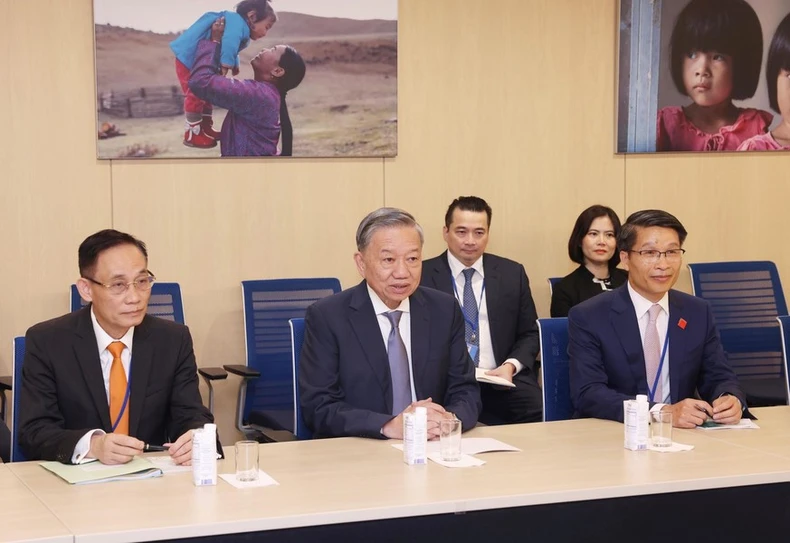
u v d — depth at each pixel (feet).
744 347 16.25
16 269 14.80
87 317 9.49
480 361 14.92
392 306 10.23
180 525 6.58
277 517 6.77
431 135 16.47
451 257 15.19
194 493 7.40
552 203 17.10
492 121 16.72
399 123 16.30
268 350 14.65
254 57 15.42
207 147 15.35
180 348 9.73
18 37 14.58
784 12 17.53
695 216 17.74
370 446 9.00
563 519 7.50
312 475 7.94
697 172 17.70
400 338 10.18
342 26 15.76
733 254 17.97
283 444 9.09
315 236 16.07
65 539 6.34
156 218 15.34
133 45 14.90
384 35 15.96
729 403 9.96
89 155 15.02
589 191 17.24
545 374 11.24
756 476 7.98
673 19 17.11
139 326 9.59
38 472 8.11
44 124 14.79
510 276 15.23
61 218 14.96
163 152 15.17
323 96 15.78
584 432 9.61
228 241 15.69
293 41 15.57
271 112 15.57
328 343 10.12
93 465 8.18
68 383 9.22
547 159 17.03
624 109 17.12
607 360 10.76
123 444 8.22
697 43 17.25
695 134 17.42
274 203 15.84
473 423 9.83
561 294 15.85
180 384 9.70
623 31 16.97
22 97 14.67
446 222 15.24
